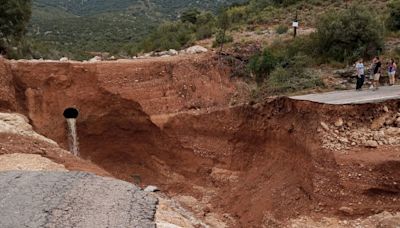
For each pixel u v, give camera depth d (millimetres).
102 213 9242
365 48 23266
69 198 9836
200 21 39250
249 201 17641
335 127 15867
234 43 28094
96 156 23031
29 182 10758
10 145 14984
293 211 15539
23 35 35250
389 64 20812
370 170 14406
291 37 27484
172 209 12117
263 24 32719
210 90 23562
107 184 10906
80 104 22797
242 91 23281
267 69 24109
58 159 14641
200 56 25109
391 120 15781
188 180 21000
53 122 22484
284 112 18141
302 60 23828
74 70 22938
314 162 15547
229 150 20156
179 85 23422
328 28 24406
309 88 21359
